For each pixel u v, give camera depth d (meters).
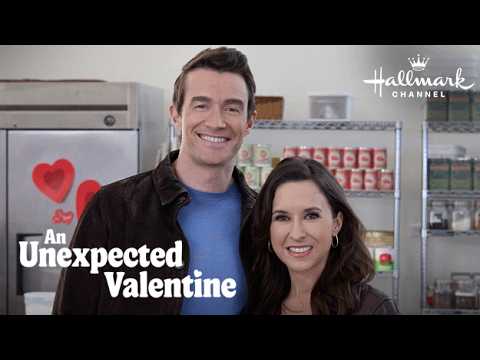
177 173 2.01
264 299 1.97
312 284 1.93
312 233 1.88
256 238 1.95
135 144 3.95
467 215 4.29
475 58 4.51
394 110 4.70
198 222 1.97
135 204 1.97
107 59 4.78
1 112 4.00
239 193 2.04
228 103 1.94
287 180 1.90
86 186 3.97
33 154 3.99
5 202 4.01
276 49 4.73
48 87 3.98
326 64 4.72
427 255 4.66
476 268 4.64
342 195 1.93
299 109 4.73
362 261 1.93
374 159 4.26
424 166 4.29
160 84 4.77
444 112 4.27
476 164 4.27
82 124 3.97
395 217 4.30
